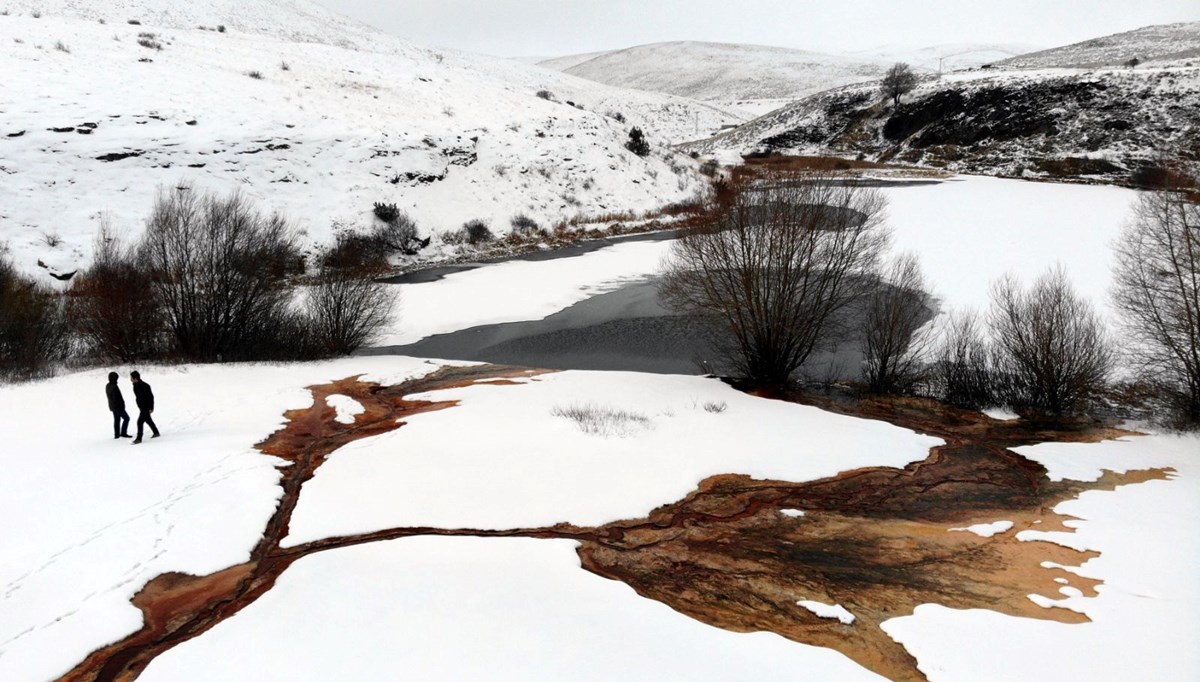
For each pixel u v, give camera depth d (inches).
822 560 338.6
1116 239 1164.5
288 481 431.8
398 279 1235.2
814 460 482.6
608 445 489.4
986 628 268.8
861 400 680.4
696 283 775.7
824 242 706.2
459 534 354.0
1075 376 631.8
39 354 778.2
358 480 424.5
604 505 395.2
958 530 375.6
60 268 1002.1
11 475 419.2
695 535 366.0
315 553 331.3
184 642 259.3
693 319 962.1
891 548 352.5
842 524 384.5
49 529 348.8
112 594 291.0
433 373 762.2
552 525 369.4
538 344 894.4
